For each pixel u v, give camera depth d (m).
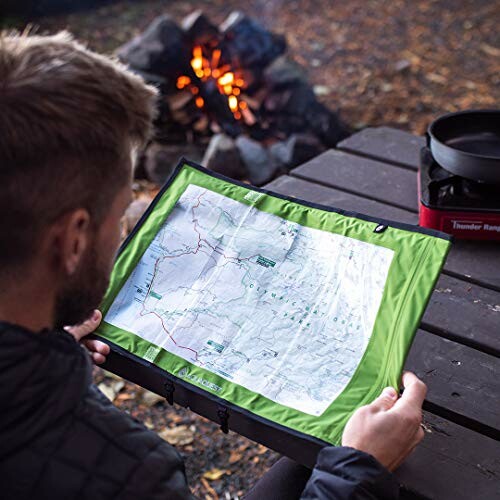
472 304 1.40
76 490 0.73
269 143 3.56
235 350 1.12
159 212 1.32
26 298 0.75
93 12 5.34
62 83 0.69
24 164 0.68
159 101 3.44
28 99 0.67
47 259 0.74
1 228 0.70
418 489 1.02
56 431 0.73
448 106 4.23
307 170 1.89
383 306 1.10
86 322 1.17
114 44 4.90
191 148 3.45
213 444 2.17
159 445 0.79
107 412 0.78
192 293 1.20
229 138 3.40
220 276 1.21
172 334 1.16
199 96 3.55
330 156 1.96
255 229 1.26
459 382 1.21
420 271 1.12
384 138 2.04
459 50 4.86
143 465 0.76
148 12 5.38
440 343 1.30
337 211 1.25
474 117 1.68
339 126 3.67
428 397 1.18
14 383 0.70
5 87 0.68
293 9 5.46
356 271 1.16
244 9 5.46
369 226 1.20
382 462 0.91
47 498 0.72
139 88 0.77
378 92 4.38
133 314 1.20
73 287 0.79
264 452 2.14
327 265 1.18
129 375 1.17
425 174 1.67
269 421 1.02
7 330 0.70
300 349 1.09
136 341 1.16
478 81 4.50
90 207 0.74
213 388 1.08
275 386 1.06
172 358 1.13
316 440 0.98
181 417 2.26
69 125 0.69
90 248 0.78
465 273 1.48
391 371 1.03
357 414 0.95
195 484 2.04
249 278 1.20
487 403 1.17
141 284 1.23
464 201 1.57
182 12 5.40
